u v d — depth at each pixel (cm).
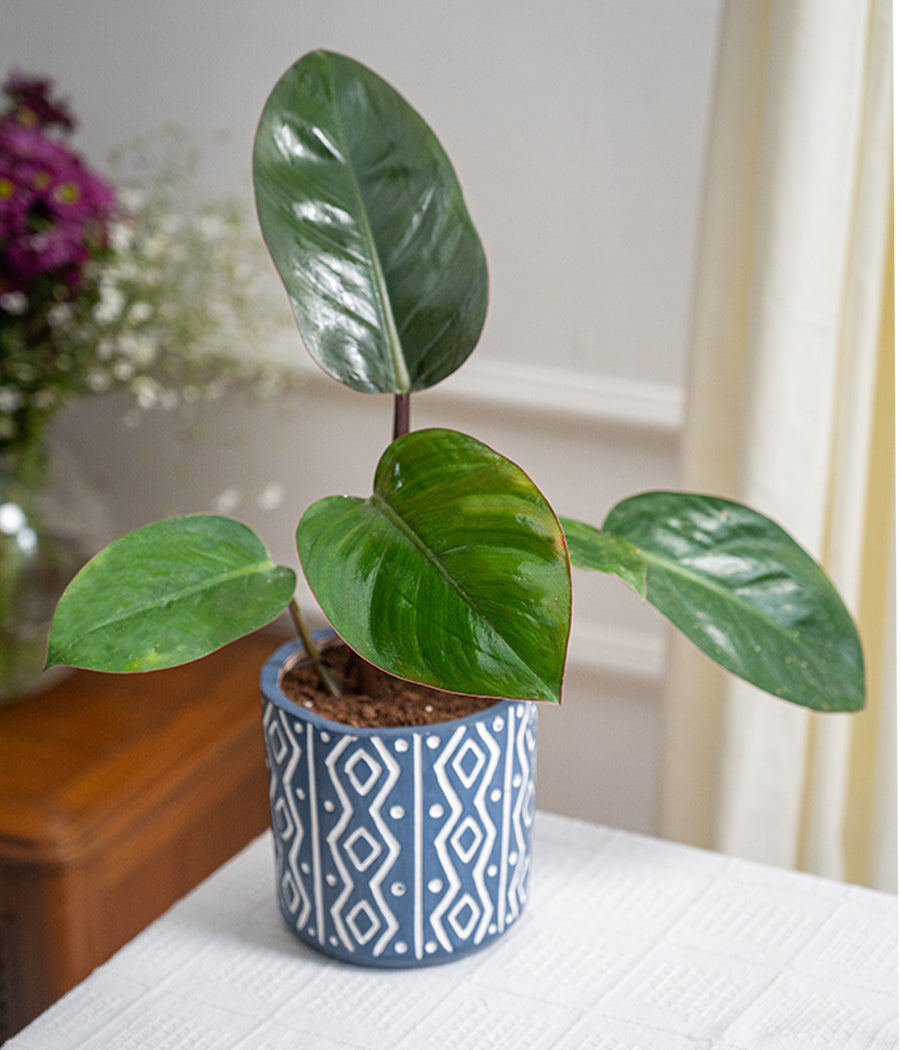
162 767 118
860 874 103
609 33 118
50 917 108
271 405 144
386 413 139
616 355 128
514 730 63
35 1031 62
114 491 154
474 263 68
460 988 65
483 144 126
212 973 67
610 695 140
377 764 60
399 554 55
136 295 126
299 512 148
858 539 92
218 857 129
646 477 131
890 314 89
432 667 52
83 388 127
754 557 70
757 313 87
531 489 55
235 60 133
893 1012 63
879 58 82
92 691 131
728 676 95
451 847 63
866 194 84
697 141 119
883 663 92
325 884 64
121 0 136
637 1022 62
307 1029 62
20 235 108
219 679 134
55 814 109
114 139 142
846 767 97
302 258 66
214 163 138
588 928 70
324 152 68
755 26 86
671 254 123
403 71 127
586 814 146
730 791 97
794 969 66
